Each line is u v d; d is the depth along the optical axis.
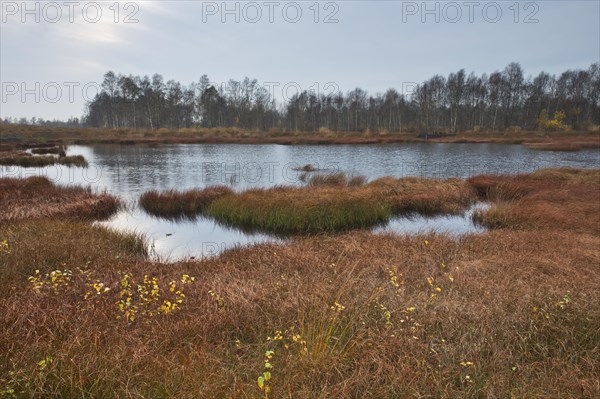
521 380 3.95
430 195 16.97
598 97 82.25
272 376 3.86
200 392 3.47
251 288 6.23
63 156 35.72
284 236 12.77
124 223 14.27
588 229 11.20
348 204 14.41
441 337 4.73
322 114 95.25
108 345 4.26
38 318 4.84
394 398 3.66
